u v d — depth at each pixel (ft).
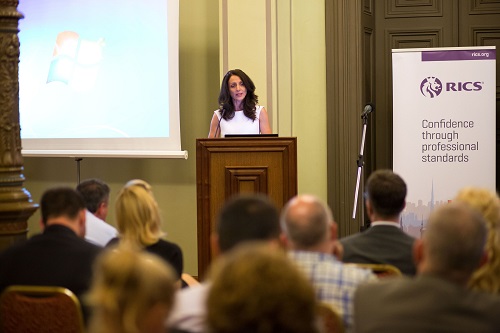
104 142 24.71
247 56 23.39
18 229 13.79
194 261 25.44
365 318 7.07
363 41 23.76
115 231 14.25
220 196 16.85
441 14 24.36
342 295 8.86
